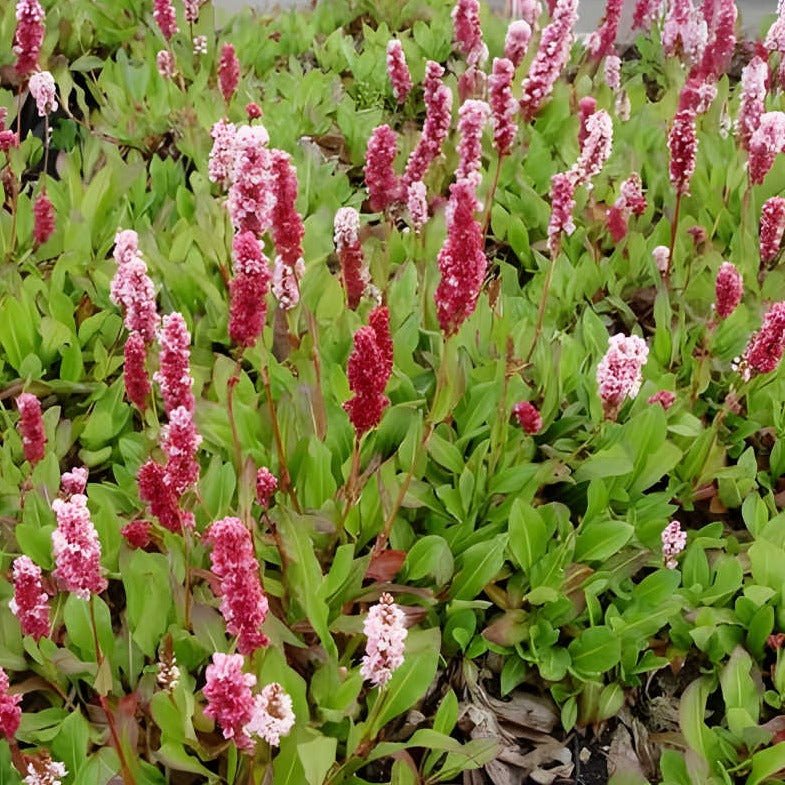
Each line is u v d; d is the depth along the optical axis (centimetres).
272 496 49
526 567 49
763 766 42
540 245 72
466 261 44
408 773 41
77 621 43
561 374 58
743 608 49
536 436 56
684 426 54
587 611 49
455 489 51
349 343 57
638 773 42
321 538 48
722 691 45
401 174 78
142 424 58
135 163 73
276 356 59
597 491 51
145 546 48
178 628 44
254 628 33
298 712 40
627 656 47
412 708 47
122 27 99
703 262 68
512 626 48
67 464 56
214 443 52
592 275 68
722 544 52
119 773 40
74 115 92
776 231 62
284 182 46
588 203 74
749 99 72
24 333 59
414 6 106
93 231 70
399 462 52
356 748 41
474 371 57
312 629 45
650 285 69
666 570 49
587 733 47
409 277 62
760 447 60
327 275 62
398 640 34
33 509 48
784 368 59
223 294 65
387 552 47
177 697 40
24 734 42
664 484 58
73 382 58
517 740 47
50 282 63
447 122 60
